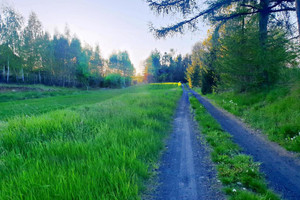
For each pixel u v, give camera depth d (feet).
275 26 32.01
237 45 36.83
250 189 9.07
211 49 71.51
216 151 14.40
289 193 8.71
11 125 17.04
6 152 11.98
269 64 32.04
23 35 144.25
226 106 38.93
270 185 9.45
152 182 10.30
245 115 28.55
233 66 38.88
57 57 191.52
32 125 16.49
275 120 21.40
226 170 11.09
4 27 128.36
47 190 7.64
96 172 9.36
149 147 14.87
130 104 42.06
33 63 152.35
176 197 8.73
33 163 10.38
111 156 11.93
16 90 104.94
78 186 8.00
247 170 10.69
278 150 14.39
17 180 8.54
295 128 16.42
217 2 26.63
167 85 261.65
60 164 10.36
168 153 15.11
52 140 13.65
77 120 20.08
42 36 164.96
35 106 52.16
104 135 15.84
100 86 252.83
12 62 131.54
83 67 201.67
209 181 10.19
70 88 185.98
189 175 11.07
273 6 29.17
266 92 33.32
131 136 16.44
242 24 34.81
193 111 38.60
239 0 27.27
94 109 30.42
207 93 85.97
